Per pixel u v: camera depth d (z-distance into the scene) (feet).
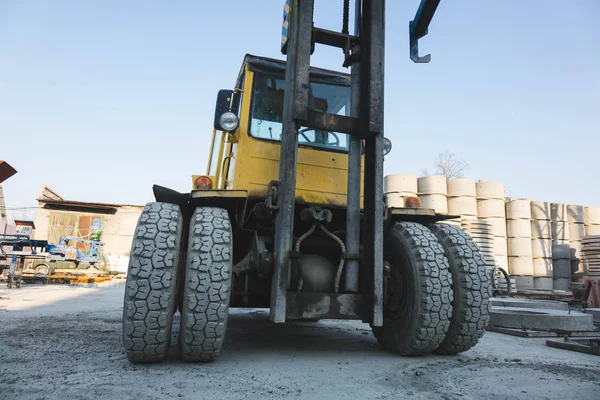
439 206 41.34
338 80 13.60
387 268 10.80
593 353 11.83
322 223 11.12
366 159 11.07
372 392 7.43
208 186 10.61
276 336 13.67
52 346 10.71
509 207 46.55
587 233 52.19
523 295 36.17
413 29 13.06
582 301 32.14
